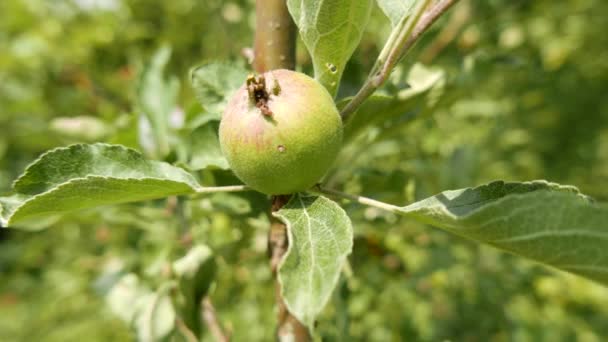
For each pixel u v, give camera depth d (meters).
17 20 0.56
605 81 0.66
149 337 0.28
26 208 0.17
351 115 0.18
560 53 0.56
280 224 0.21
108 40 0.54
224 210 0.25
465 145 0.38
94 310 0.59
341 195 0.18
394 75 0.24
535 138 0.63
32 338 0.73
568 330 0.50
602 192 0.53
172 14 0.54
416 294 0.41
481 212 0.16
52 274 0.62
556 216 0.15
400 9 0.19
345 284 0.28
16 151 0.56
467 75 0.28
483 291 0.41
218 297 0.39
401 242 0.36
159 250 0.30
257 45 0.20
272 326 0.38
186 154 0.24
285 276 0.15
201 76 0.22
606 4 0.62
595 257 0.15
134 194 0.18
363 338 0.40
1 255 0.87
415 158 0.40
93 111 0.52
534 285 0.42
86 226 0.56
